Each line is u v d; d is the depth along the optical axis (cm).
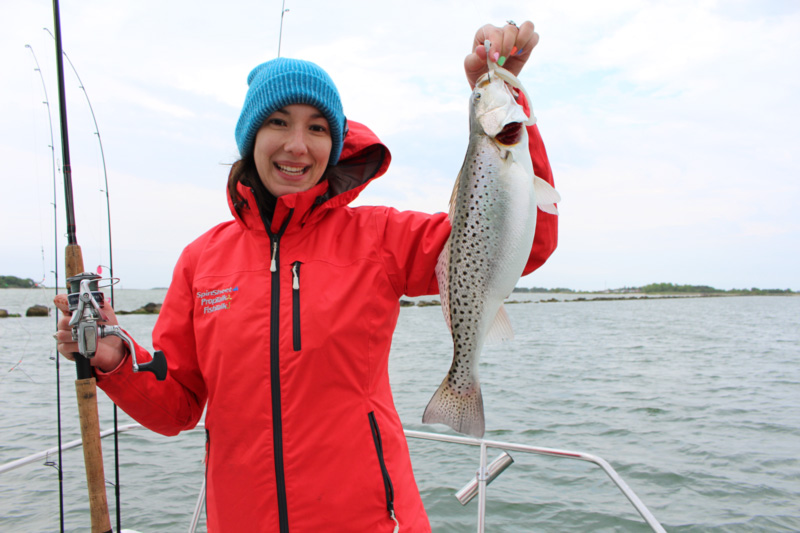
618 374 1420
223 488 172
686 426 870
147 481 573
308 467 162
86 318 166
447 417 204
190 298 195
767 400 1091
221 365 173
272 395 165
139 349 182
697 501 568
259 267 179
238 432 169
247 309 173
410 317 5119
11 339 2069
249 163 193
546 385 1244
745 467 670
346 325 168
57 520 477
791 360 1762
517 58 212
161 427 192
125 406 182
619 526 505
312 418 164
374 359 174
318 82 179
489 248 203
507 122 200
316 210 182
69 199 207
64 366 1465
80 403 183
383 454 168
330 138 189
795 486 609
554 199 204
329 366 165
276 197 192
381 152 209
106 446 692
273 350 167
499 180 203
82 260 211
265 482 164
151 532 463
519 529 496
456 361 206
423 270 184
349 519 161
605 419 910
